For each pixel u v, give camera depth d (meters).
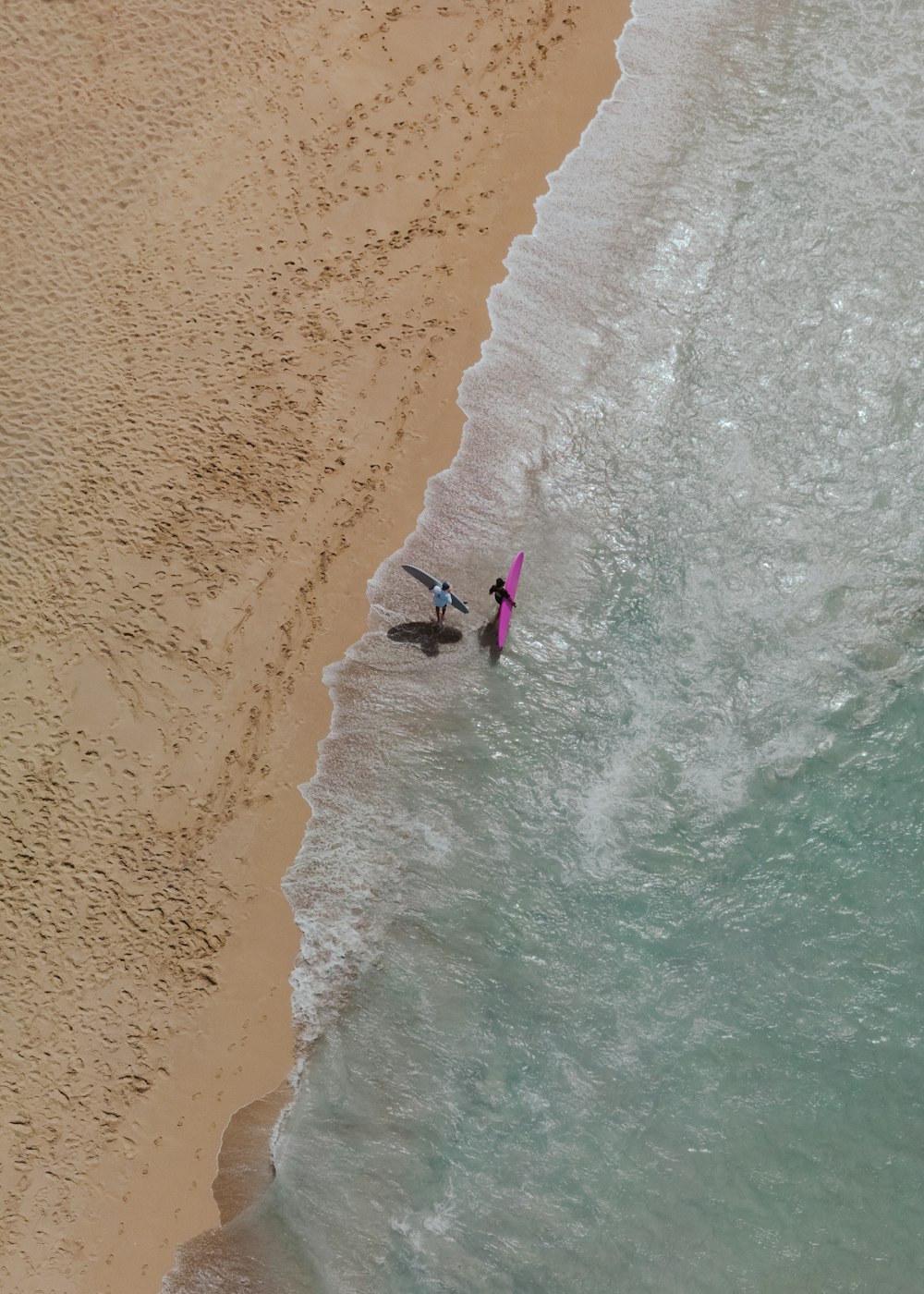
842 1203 17.08
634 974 18.98
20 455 23.30
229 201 26.64
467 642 22.34
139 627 22.05
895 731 21.00
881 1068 18.08
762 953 19.08
